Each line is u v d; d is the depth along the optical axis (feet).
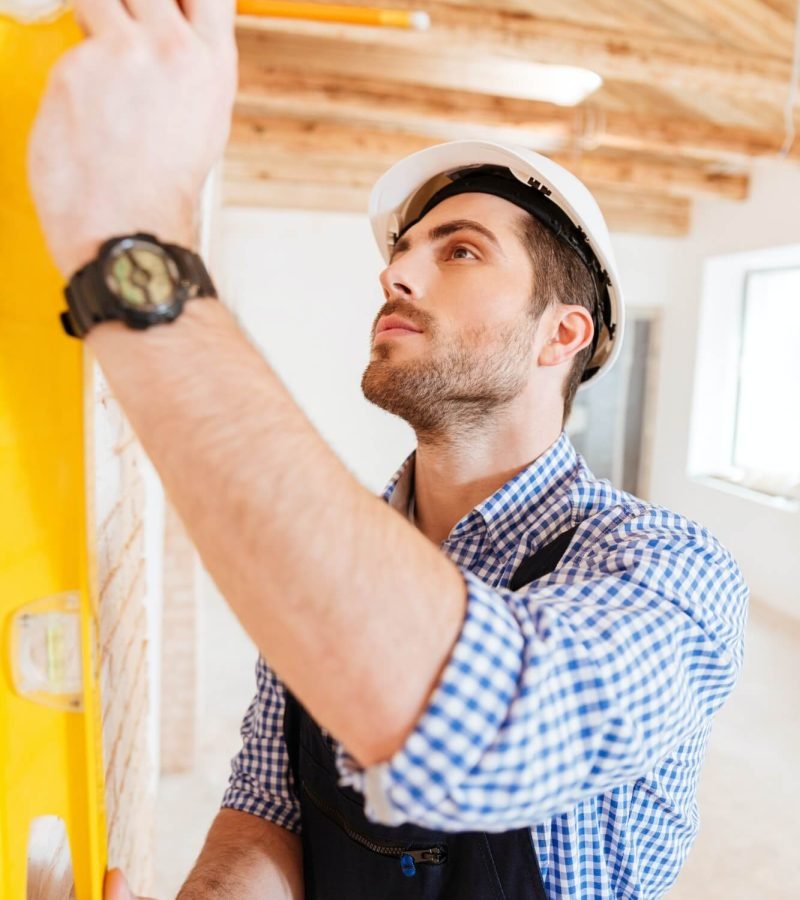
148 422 1.34
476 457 2.92
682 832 2.65
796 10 9.46
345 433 17.51
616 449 19.65
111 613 2.76
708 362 17.99
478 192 2.91
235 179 16.17
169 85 1.36
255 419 1.34
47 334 1.51
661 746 1.79
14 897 1.67
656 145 13.43
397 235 3.65
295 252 16.67
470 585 1.52
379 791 1.41
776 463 17.35
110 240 1.32
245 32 11.89
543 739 1.50
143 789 4.92
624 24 10.77
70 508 1.58
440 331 2.71
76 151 1.33
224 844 2.94
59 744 1.66
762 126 13.56
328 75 12.59
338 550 1.33
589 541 2.49
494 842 2.38
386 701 1.37
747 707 11.33
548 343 2.93
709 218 17.49
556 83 10.64
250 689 11.46
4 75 1.40
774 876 7.89
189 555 9.01
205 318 1.39
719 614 2.16
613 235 18.17
